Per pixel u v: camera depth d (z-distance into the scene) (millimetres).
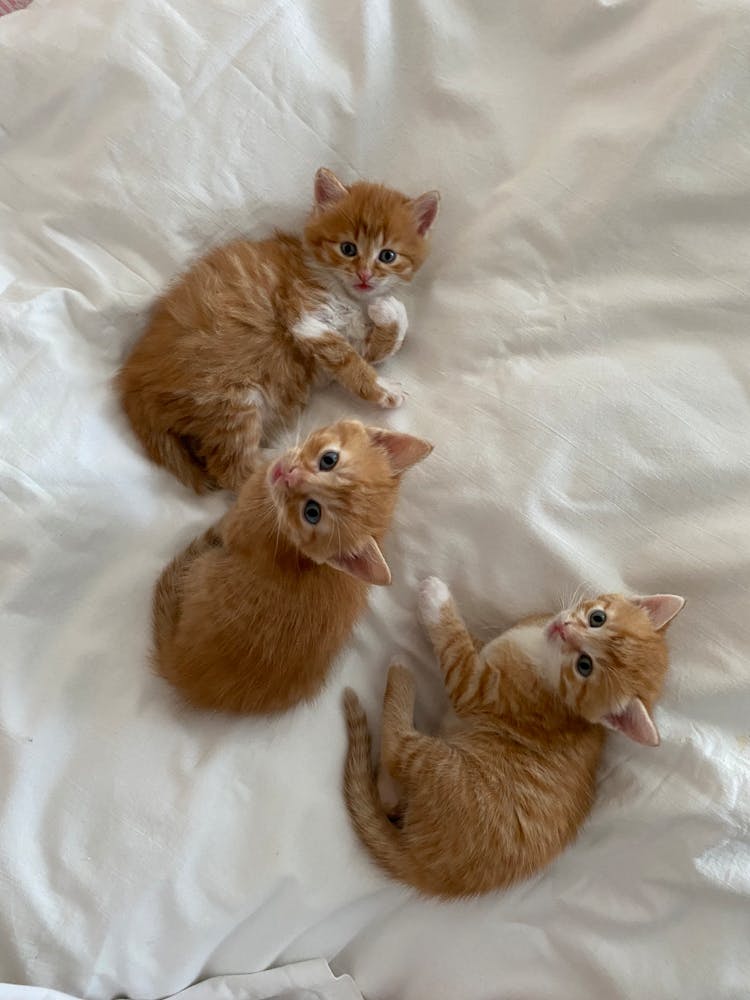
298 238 1326
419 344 1322
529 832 1131
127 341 1244
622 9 1201
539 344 1224
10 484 1085
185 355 1179
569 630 1147
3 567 1089
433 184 1310
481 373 1244
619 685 1123
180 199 1215
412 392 1296
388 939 1174
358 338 1323
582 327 1207
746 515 1141
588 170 1191
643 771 1145
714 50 1123
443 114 1284
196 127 1205
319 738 1174
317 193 1257
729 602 1137
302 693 1151
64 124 1213
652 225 1184
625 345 1206
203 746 1128
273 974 1111
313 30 1243
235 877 1081
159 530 1202
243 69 1206
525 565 1208
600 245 1204
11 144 1230
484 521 1206
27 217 1227
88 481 1136
